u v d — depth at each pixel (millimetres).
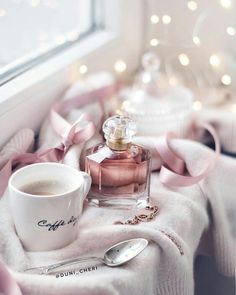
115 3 984
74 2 978
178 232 616
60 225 545
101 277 515
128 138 635
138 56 1079
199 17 1016
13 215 555
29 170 574
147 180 649
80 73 885
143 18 1060
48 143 734
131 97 884
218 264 729
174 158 714
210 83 1017
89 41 961
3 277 492
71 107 806
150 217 625
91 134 721
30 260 542
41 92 783
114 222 616
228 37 1016
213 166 709
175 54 1049
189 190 694
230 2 947
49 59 869
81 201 561
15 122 726
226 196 731
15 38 837
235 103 944
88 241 567
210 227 717
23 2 843
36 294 491
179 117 821
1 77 776
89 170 639
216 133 861
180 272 592
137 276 540
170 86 936
